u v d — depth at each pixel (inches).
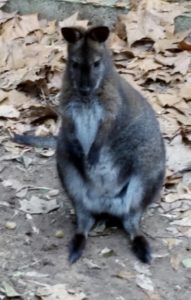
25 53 430.3
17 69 420.5
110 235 306.5
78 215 306.0
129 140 300.4
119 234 307.3
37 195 330.3
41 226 310.2
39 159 355.3
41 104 393.4
